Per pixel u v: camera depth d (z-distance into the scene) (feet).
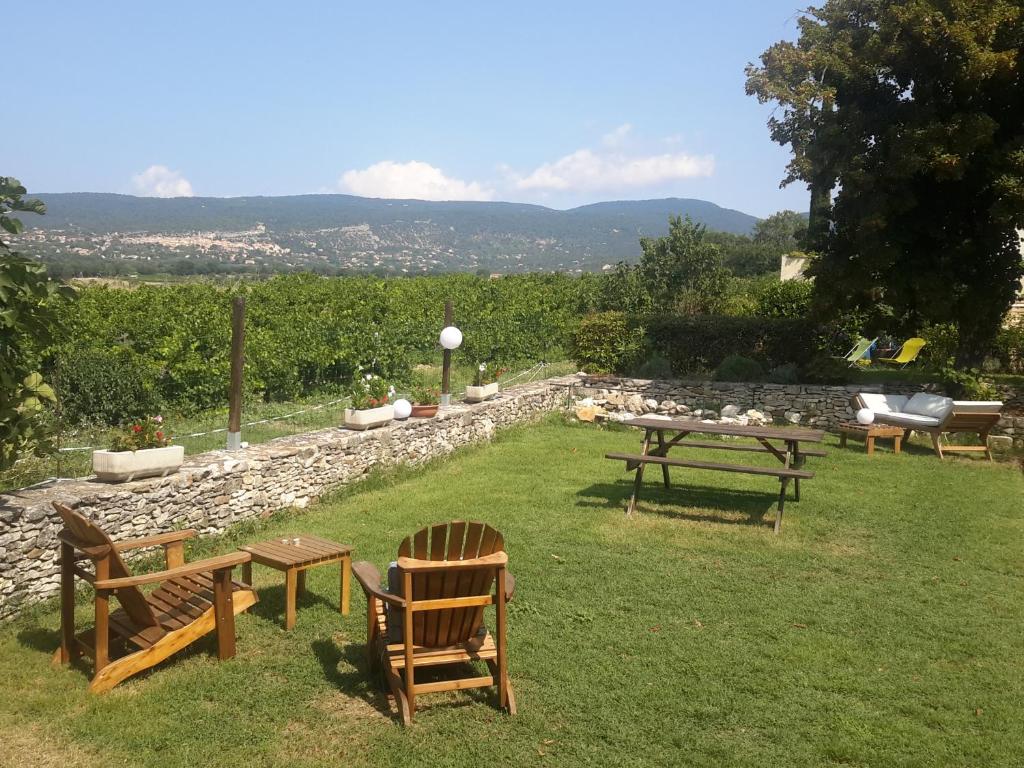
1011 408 40.75
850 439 40.32
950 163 35.09
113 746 11.73
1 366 15.74
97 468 19.67
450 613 12.80
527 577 19.16
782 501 23.95
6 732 12.04
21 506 16.87
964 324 41.96
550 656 14.85
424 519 24.36
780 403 43.78
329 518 24.45
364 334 55.36
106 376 36.78
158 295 78.84
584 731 12.33
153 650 13.61
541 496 27.50
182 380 42.55
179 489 20.74
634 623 16.55
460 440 35.81
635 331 51.34
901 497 28.35
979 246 40.01
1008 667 14.88
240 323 24.16
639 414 45.01
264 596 17.80
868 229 37.60
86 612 16.72
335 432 28.86
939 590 19.02
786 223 229.04
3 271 15.12
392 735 12.10
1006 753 11.92
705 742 12.06
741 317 51.29
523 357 71.05
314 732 12.20
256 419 39.22
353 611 17.02
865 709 13.19
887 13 38.22
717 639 15.83
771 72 42.47
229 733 12.09
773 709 13.10
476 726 12.41
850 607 17.76
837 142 39.19
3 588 16.20
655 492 28.37
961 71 35.65
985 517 25.81
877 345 61.52
